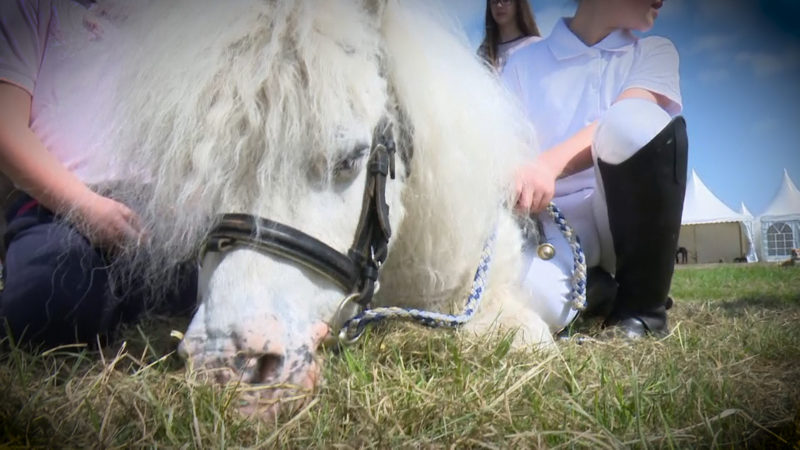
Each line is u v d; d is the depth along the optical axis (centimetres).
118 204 159
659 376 147
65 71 173
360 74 140
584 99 255
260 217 127
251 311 122
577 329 223
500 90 195
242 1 136
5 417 116
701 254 1112
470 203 174
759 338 198
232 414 116
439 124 165
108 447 108
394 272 181
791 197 1064
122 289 182
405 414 121
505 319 186
